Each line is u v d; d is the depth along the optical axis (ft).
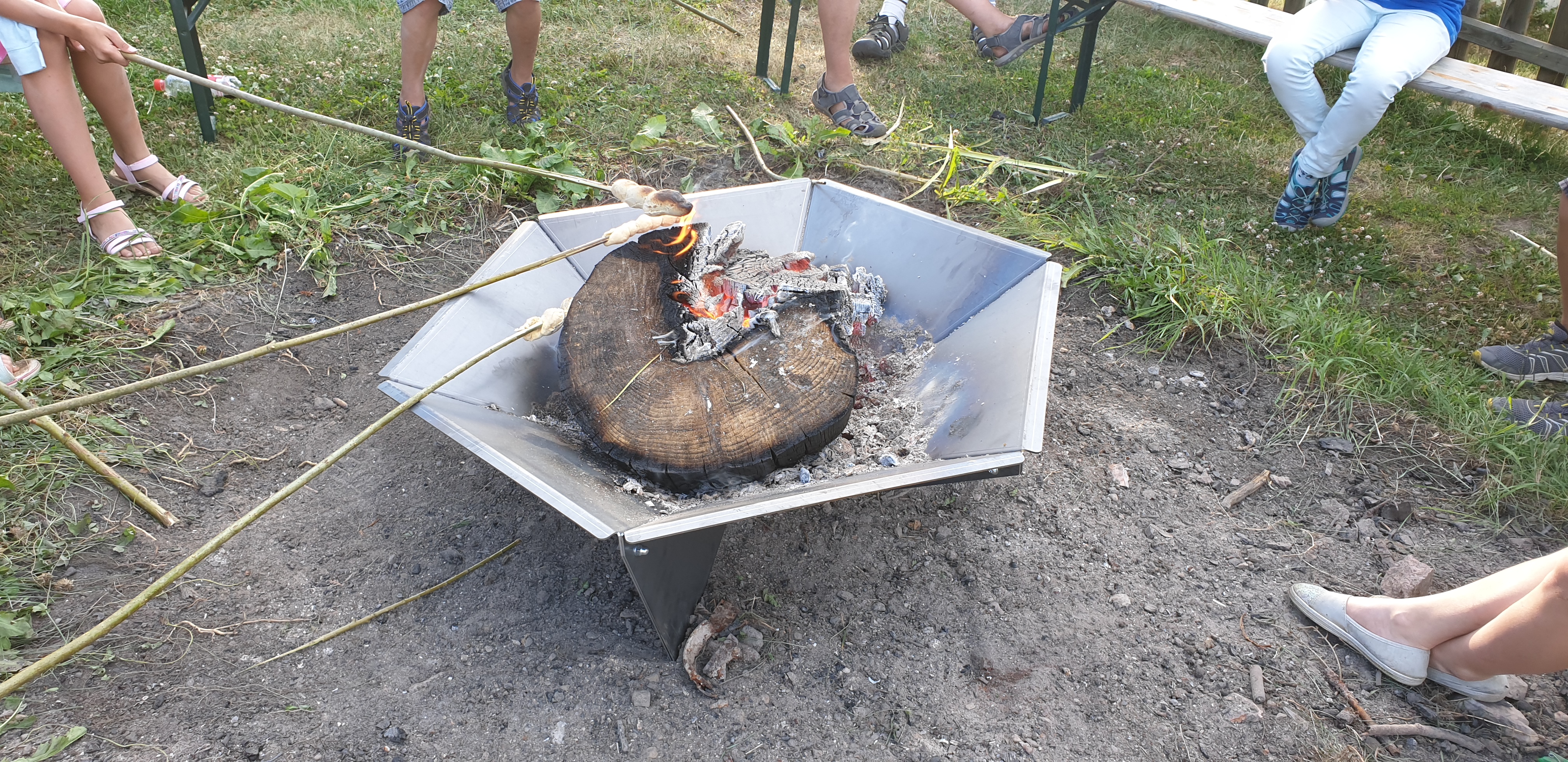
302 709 5.96
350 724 5.91
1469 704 6.42
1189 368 9.78
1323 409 9.13
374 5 16.55
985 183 12.62
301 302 9.92
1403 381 9.24
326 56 14.57
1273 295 10.39
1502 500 8.14
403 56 11.80
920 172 12.84
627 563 5.40
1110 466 8.46
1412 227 12.02
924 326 8.54
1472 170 13.44
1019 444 5.95
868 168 12.70
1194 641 6.89
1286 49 11.07
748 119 13.94
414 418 8.56
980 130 14.10
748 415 6.73
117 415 7.88
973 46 17.08
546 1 17.12
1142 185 12.81
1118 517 7.97
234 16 15.75
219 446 7.96
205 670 6.11
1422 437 8.80
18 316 8.52
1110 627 6.97
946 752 6.04
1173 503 8.15
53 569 6.56
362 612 6.71
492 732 5.97
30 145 11.39
